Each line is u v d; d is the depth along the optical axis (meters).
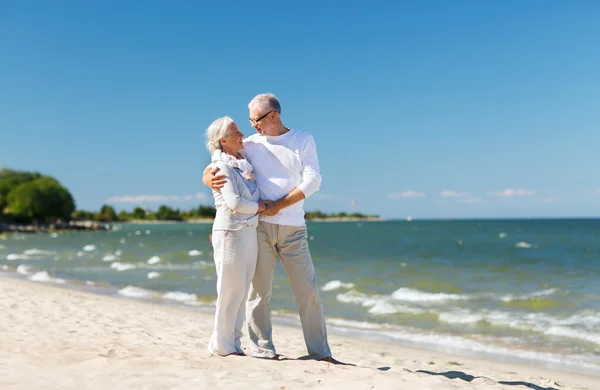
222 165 4.17
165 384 3.54
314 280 4.49
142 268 20.00
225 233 4.25
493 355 7.33
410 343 8.04
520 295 13.05
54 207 99.81
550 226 111.62
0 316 7.75
